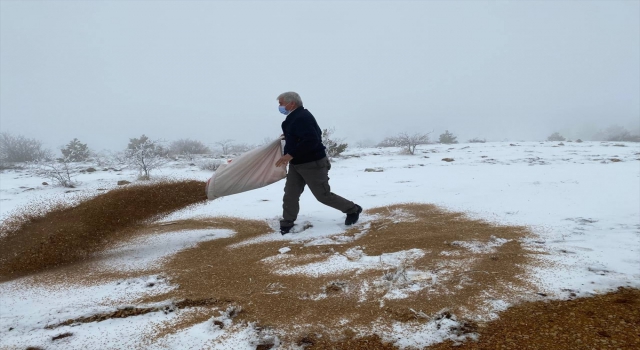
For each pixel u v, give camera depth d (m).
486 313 2.46
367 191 7.28
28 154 16.52
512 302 2.58
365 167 11.23
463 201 5.97
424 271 3.15
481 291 2.75
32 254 3.80
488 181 7.74
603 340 2.12
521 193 6.36
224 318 2.54
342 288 2.93
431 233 4.25
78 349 2.26
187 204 4.88
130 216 4.56
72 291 3.10
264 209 5.99
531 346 2.11
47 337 2.40
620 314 2.37
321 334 2.32
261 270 3.39
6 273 3.57
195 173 10.93
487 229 4.34
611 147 15.38
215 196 4.68
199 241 4.43
